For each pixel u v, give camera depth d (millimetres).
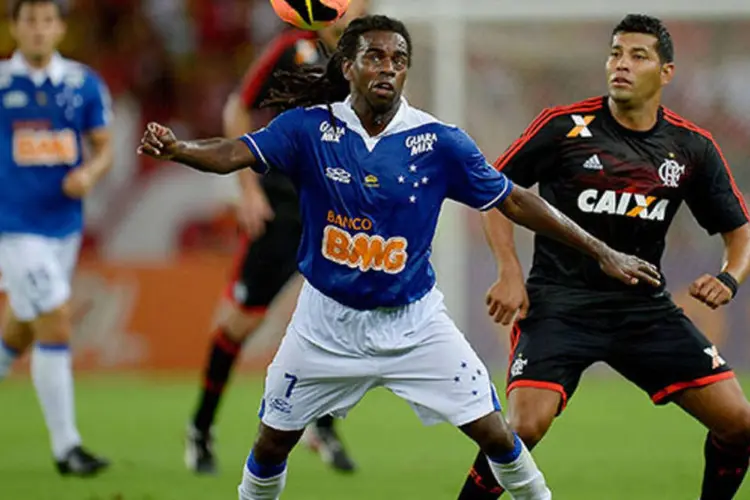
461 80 47156
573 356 19656
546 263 20375
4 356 30438
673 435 34656
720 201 20484
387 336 17578
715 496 20531
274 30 61500
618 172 20078
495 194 17578
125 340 48344
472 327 46219
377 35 17047
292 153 17391
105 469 28438
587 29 47094
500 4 47062
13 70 29094
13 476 27688
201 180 53469
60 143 29312
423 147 17359
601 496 25344
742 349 46000
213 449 28641
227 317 29266
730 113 46281
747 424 19484
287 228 29234
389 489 26453
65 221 29516
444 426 36750
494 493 19141
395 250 17375
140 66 60250
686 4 46188
